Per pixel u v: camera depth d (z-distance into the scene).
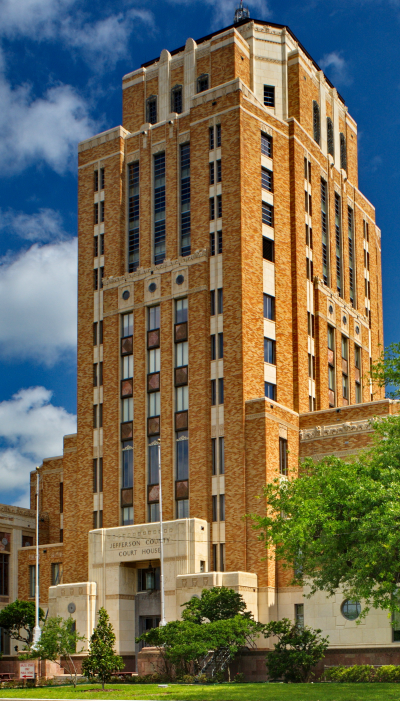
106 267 71.06
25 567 74.81
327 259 74.62
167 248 67.81
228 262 63.72
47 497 82.25
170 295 66.19
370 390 79.25
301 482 39.50
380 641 48.84
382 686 39.00
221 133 66.12
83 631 60.56
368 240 83.81
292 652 47.16
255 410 60.44
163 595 55.06
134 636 61.56
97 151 73.69
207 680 47.97
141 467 64.75
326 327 71.50
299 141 71.19
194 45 72.31
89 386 69.81
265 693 37.12
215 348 63.19
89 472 67.88
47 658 50.12
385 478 36.00
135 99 75.25
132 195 71.81
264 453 59.25
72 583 63.75
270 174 68.12
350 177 82.56
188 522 58.97
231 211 64.31
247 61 71.12
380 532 33.59
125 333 68.81
